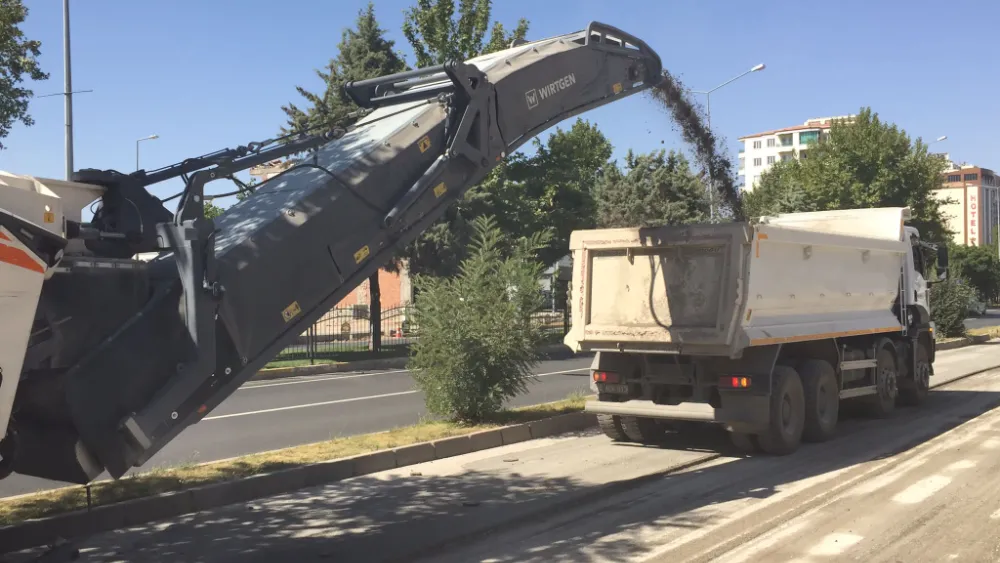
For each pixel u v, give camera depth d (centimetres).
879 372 1196
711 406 926
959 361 2069
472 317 1059
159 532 638
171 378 506
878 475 795
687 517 653
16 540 592
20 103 1460
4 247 417
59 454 491
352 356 2403
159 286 521
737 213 1148
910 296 1304
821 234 1019
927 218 3956
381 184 635
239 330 539
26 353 447
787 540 582
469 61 805
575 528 630
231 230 569
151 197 533
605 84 881
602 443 1022
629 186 3031
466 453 959
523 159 3105
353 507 710
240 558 572
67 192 500
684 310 906
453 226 2638
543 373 1972
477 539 609
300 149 664
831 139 4072
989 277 7850
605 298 967
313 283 583
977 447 927
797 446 942
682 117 1055
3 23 1348
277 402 1487
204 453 983
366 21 2791
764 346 923
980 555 543
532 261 1206
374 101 754
